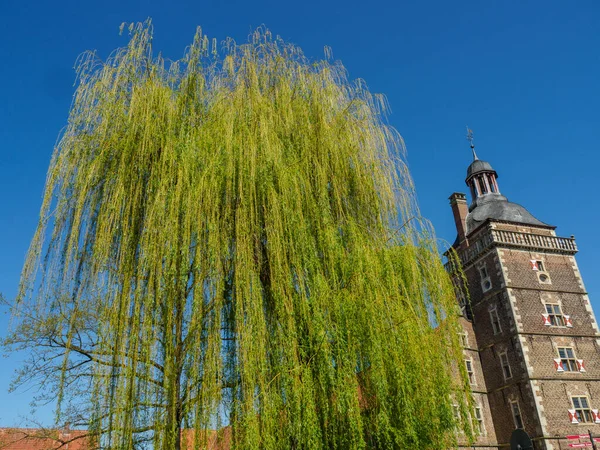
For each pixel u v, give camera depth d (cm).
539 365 2644
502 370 2769
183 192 975
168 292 900
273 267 980
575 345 2788
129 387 845
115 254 957
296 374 891
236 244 969
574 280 3022
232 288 966
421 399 946
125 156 1022
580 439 2484
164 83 1188
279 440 855
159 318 902
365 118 1292
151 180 1007
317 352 923
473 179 3681
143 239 938
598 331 2888
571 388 2628
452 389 1032
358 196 1182
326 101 1277
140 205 1015
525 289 2870
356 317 962
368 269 1019
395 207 1188
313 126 1215
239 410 862
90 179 1023
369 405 943
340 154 1191
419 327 1017
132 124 1067
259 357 886
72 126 1068
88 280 961
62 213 998
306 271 995
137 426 862
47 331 1227
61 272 958
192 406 846
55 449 1332
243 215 988
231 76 1255
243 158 1042
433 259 1159
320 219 1068
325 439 889
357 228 1100
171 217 938
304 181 1076
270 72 1317
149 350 867
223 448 852
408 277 1081
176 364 909
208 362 862
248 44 1329
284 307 950
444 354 1073
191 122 1133
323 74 1329
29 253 965
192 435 847
